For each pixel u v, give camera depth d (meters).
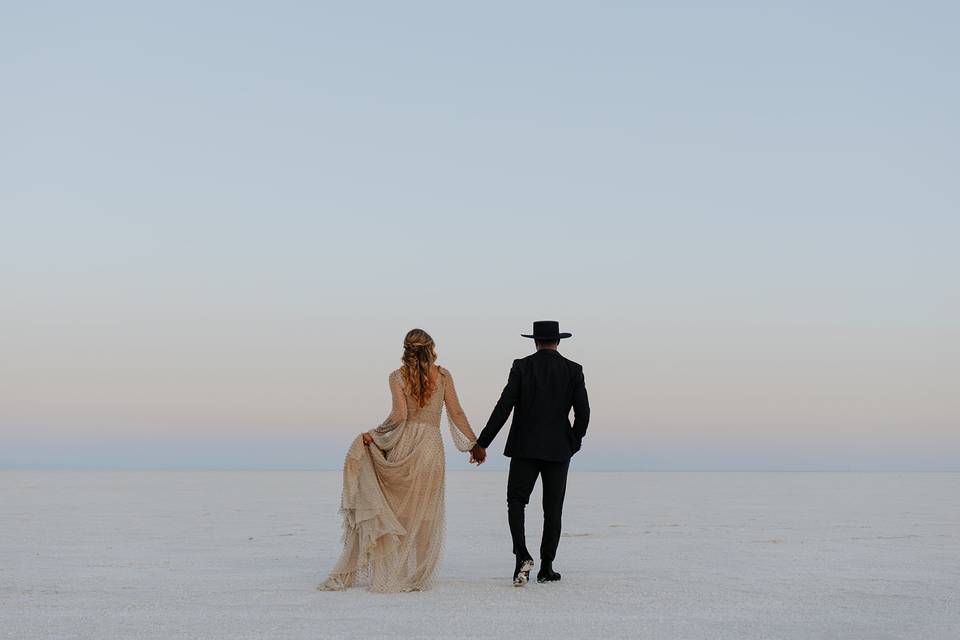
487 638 4.84
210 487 31.89
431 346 7.09
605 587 6.75
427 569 6.71
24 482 37.44
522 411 7.02
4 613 5.60
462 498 24.47
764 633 5.03
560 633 4.98
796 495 26.19
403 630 5.06
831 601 6.14
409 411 6.95
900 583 7.03
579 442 7.14
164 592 6.49
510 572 7.83
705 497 24.48
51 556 8.83
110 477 50.88
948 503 20.86
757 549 9.68
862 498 23.88
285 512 16.30
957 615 5.65
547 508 7.05
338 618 5.44
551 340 7.12
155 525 12.89
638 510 17.53
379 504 6.64
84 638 4.85
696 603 6.02
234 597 6.27
